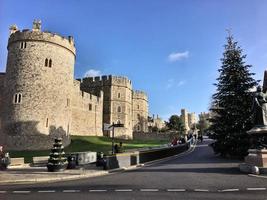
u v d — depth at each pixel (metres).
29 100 41.88
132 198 9.91
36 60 43.19
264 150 14.80
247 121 25.22
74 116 59.03
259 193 10.02
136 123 91.12
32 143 40.81
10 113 41.81
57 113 44.16
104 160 21.19
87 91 79.19
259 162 14.74
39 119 41.94
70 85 47.84
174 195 10.20
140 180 14.25
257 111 16.17
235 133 25.48
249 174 14.45
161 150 29.25
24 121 41.16
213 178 13.82
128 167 21.92
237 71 27.23
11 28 48.31
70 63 48.12
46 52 44.06
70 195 10.88
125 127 76.06
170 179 14.11
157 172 17.34
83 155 25.98
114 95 76.94
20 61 43.03
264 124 15.75
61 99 45.16
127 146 48.72
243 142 24.97
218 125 26.83
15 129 41.00
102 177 16.69
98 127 68.69
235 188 11.09
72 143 47.91
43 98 42.78
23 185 14.38
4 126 41.97
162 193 10.66
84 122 62.62
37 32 44.00
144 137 80.81
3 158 22.61
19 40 43.78
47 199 10.20
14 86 42.47
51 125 43.06
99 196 10.48
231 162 21.56
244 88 26.62
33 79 42.56
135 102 92.00
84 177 17.42
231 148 25.88
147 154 26.00
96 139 57.09
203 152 34.16
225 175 14.66
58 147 20.38
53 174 18.33
